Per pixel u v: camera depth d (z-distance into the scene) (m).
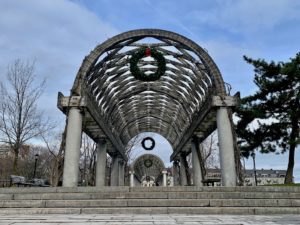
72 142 14.95
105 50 16.36
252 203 10.04
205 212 9.50
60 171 14.94
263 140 21.31
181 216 8.66
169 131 32.56
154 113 29.17
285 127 20.92
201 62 16.72
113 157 28.83
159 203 10.02
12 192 10.96
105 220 7.56
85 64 15.88
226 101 15.77
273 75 21.97
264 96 21.52
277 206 10.02
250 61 22.28
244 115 21.27
